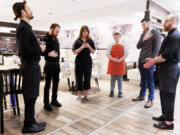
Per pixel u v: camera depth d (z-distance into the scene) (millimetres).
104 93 3684
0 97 1843
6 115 2396
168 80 1861
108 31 7793
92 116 2391
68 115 2410
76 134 1873
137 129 2021
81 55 2852
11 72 1925
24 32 1625
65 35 10000
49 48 2416
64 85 4461
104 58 5504
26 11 1676
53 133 1888
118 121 2238
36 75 1772
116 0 5125
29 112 1866
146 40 2752
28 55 1685
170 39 1799
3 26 8531
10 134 1856
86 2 5367
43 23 8477
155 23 4715
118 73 3238
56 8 6219
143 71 2904
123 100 3172
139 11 4828
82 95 3494
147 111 2604
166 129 2018
